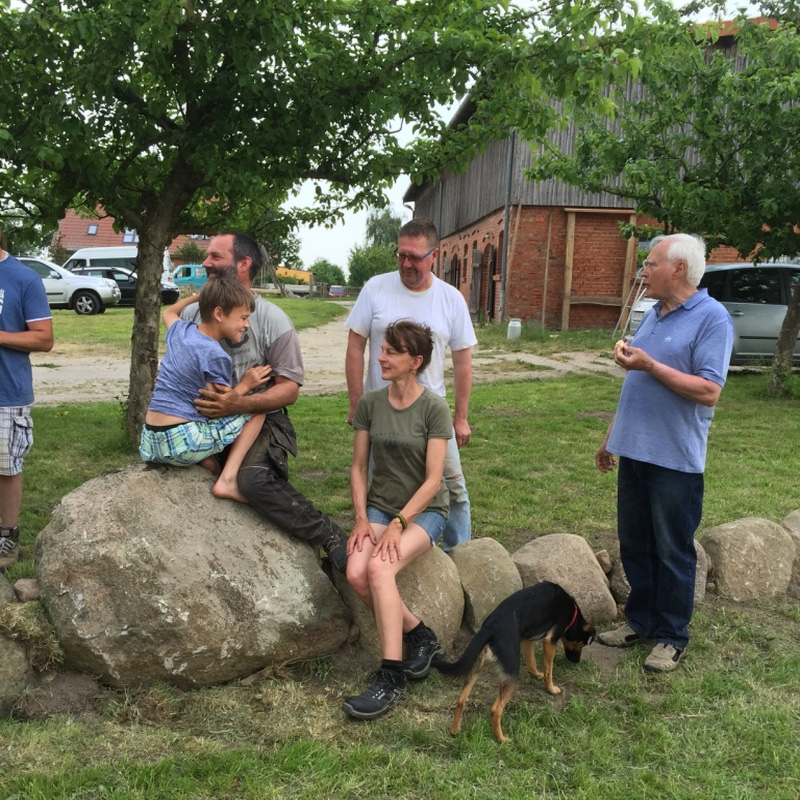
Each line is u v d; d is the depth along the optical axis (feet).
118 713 9.70
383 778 8.76
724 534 14.69
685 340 11.46
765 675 11.57
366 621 11.63
